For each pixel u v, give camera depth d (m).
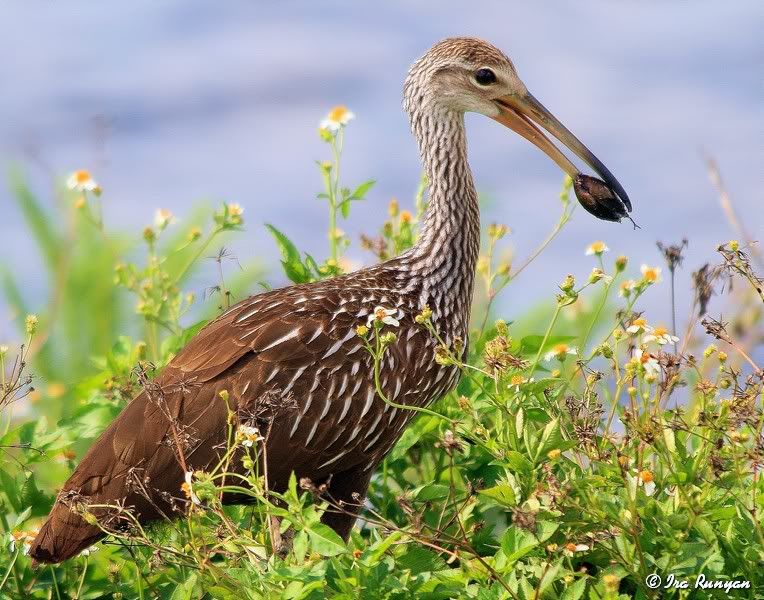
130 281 12.88
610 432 9.12
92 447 9.53
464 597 8.28
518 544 8.40
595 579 8.46
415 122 11.81
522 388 9.32
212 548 8.98
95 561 10.05
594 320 10.51
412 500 9.38
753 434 8.66
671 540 8.36
